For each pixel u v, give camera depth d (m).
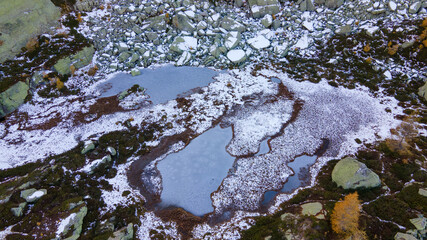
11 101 29.55
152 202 22.70
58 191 21.72
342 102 31.39
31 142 26.86
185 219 21.30
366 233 17.86
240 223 20.88
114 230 19.91
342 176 22.34
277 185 23.73
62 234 18.30
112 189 23.38
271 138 27.86
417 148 25.38
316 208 20.19
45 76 32.25
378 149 25.72
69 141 27.08
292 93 33.00
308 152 26.44
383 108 30.38
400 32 36.62
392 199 20.42
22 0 34.16
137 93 33.25
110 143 26.88
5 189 21.27
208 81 35.31
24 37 33.91
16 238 17.77
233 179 24.28
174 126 29.30
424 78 32.78
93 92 33.31
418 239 17.36
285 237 18.11
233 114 30.61
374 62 35.34
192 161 26.02
